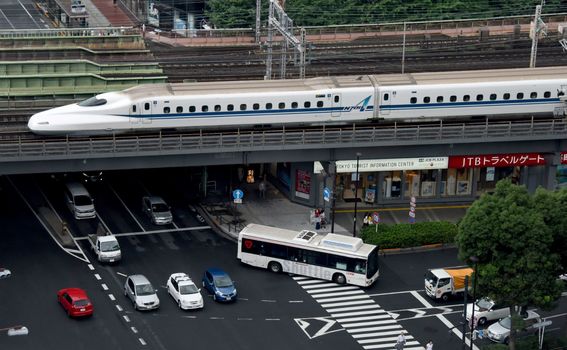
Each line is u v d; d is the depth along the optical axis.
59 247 156.50
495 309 139.25
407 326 138.75
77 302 136.75
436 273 144.50
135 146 153.88
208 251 157.62
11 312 138.38
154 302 139.25
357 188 166.38
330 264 148.50
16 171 151.75
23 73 186.25
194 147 156.62
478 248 128.25
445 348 134.12
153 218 165.00
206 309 140.88
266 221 167.62
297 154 163.00
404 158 166.75
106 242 151.88
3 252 154.12
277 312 141.00
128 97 161.62
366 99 167.62
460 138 165.50
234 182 180.62
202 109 162.62
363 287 148.00
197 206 172.25
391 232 158.88
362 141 162.88
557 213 129.12
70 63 188.88
